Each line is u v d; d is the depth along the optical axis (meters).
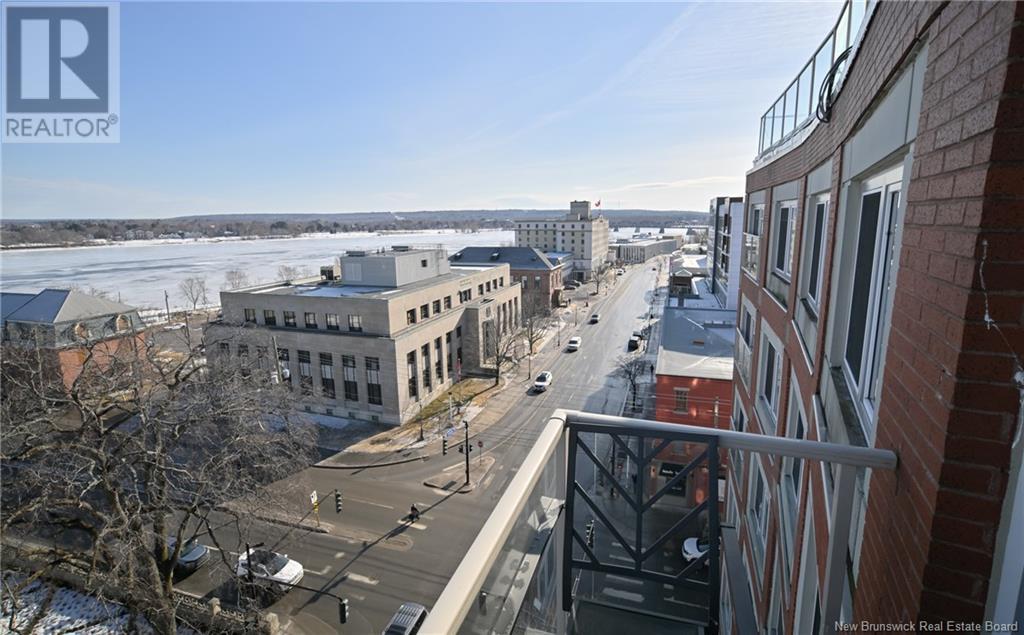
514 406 32.59
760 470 9.01
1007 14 1.51
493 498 22.25
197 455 15.85
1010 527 1.70
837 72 4.76
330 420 30.38
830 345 4.62
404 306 30.94
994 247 1.64
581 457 25.00
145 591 12.13
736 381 13.53
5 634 13.41
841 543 2.76
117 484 12.70
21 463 12.60
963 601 1.85
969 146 1.76
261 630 14.39
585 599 6.95
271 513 19.44
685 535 19.38
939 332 1.96
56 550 12.85
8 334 29.56
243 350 28.25
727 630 9.35
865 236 4.01
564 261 91.31
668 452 20.84
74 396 12.56
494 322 41.12
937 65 2.14
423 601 16.19
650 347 47.12
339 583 16.97
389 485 23.38
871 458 2.50
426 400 32.81
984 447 1.75
